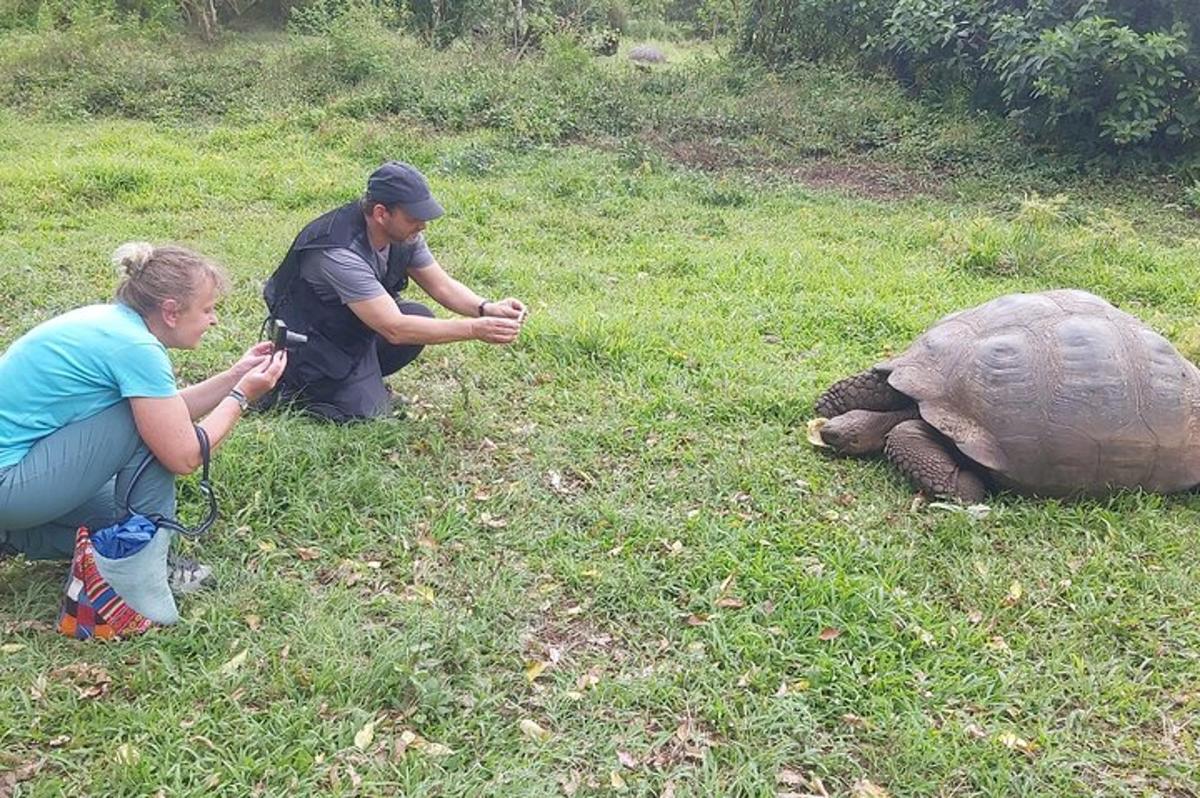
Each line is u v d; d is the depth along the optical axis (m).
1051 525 3.71
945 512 3.78
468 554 3.48
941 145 10.02
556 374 4.93
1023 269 6.84
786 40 12.79
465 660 2.97
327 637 2.99
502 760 2.62
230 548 3.41
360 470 3.84
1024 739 2.77
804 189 9.06
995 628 3.22
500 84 11.18
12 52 12.67
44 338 2.87
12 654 2.87
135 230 7.13
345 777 2.55
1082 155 9.70
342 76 11.88
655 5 20.17
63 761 2.55
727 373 4.93
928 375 4.00
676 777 2.61
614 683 2.90
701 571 3.41
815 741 2.74
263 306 5.66
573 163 9.38
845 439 4.14
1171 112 9.36
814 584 3.31
